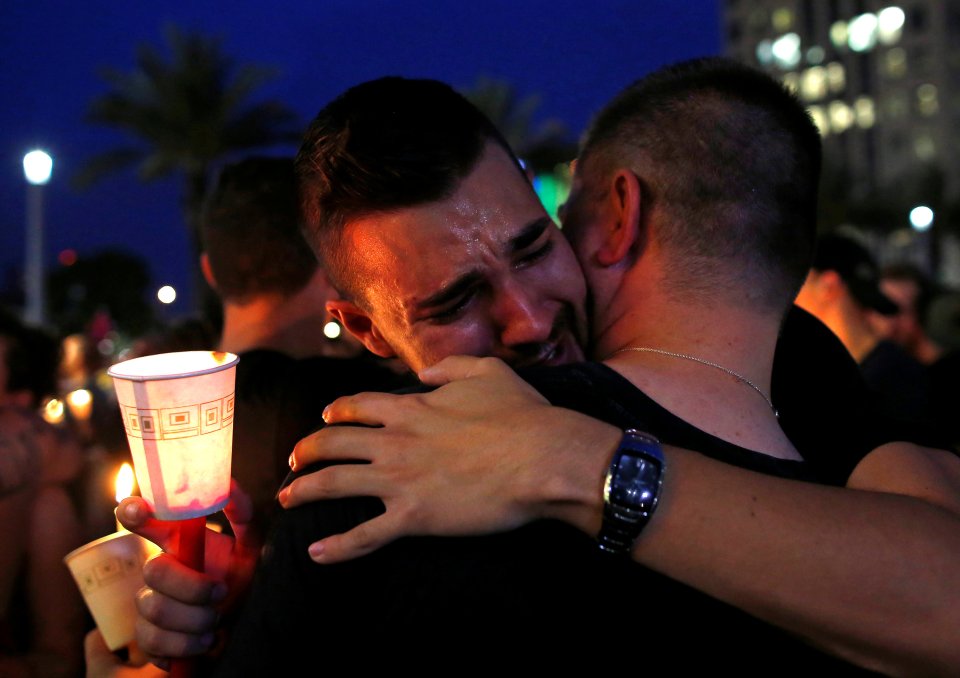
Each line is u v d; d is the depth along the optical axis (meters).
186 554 1.06
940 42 55.22
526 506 0.90
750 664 0.92
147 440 1.00
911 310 5.57
